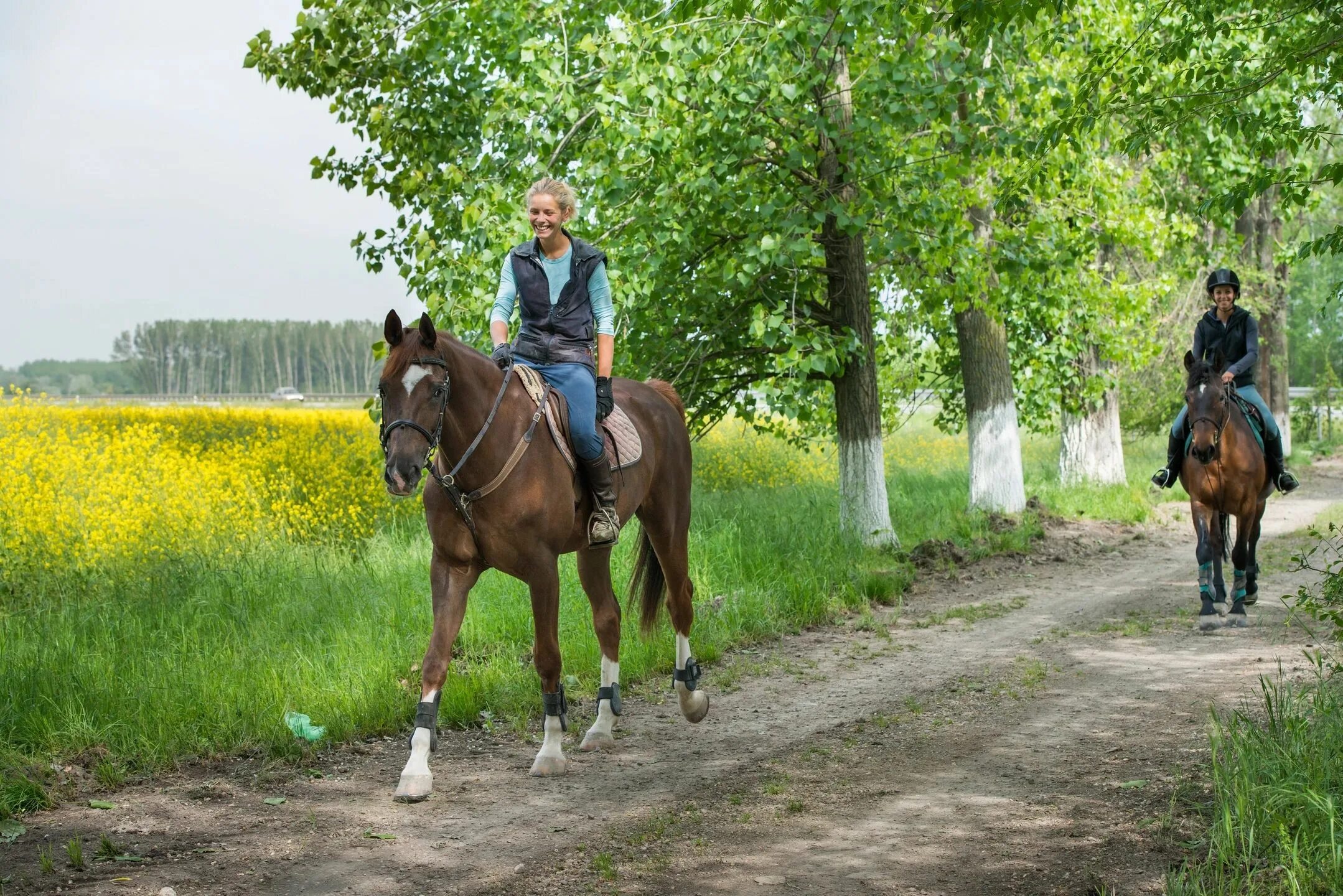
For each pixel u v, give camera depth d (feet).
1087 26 41.88
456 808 16.81
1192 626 29.89
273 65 37.35
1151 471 73.05
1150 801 15.94
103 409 75.51
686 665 21.50
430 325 16.43
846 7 32.89
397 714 21.26
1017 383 56.03
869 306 42.88
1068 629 30.09
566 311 19.29
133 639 24.54
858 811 16.35
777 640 29.68
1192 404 29.66
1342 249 23.06
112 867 14.33
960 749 19.33
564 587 30.45
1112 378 56.34
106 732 19.08
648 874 14.12
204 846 15.19
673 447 22.24
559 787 17.80
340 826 16.02
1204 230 68.54
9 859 14.58
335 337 352.49
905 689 24.04
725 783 17.81
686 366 39.75
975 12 23.43
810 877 13.91
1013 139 36.01
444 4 36.94
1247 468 29.45
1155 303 68.33
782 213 35.40
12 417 45.60
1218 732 18.97
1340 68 24.95
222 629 26.17
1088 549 45.88
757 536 38.22
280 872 14.26
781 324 35.70
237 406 129.80
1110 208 47.93
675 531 22.00
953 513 49.83
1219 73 27.53
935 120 36.29
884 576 36.81
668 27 33.58
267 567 31.99
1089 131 28.27
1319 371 143.23
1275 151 36.35
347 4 36.11
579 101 35.14
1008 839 14.93
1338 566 38.09
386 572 31.91
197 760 18.98
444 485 17.03
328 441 54.85
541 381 18.74
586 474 18.99
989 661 26.43
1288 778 14.80
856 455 42.24
